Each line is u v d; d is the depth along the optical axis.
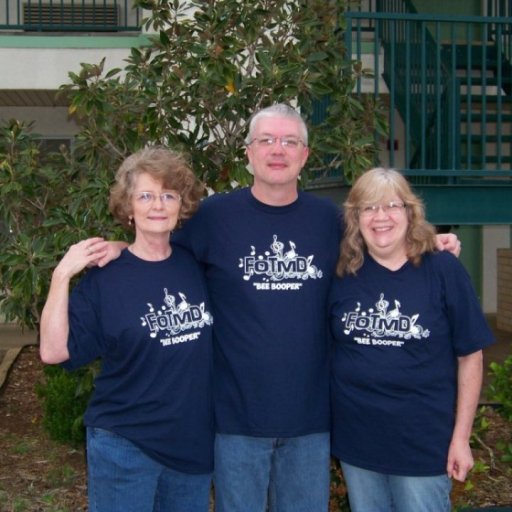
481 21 6.71
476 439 4.98
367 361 3.19
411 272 3.21
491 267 11.96
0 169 4.95
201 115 4.79
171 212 3.12
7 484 5.41
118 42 9.28
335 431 3.34
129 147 4.90
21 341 10.21
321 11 5.20
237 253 3.29
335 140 4.81
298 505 3.37
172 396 3.05
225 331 3.29
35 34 9.27
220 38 4.73
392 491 3.28
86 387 4.78
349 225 3.26
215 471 3.35
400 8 8.93
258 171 3.31
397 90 8.65
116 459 3.04
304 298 3.27
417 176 6.73
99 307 3.08
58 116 11.18
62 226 4.84
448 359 3.21
